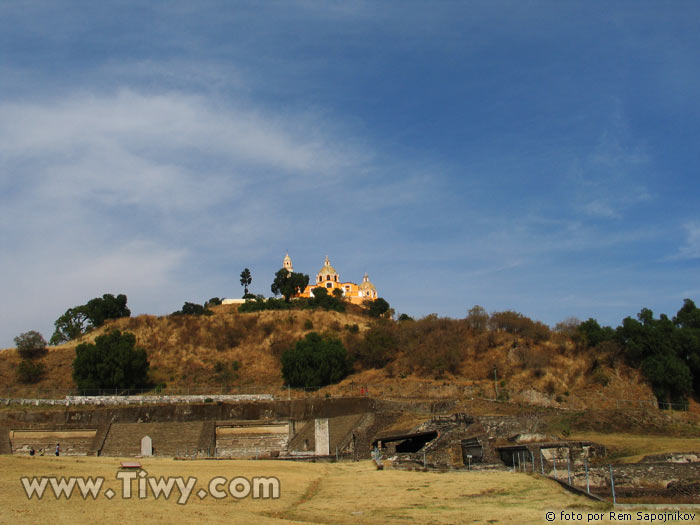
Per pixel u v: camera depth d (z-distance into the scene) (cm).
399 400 7812
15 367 10494
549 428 7006
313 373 9406
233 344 11544
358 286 18038
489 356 9531
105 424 7638
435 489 4212
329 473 5091
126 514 3259
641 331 9162
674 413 8000
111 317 12850
